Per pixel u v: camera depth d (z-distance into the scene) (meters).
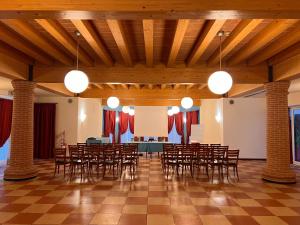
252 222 3.62
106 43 5.27
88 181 6.09
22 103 6.32
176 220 3.67
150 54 5.29
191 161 6.78
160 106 12.70
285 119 6.19
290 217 3.83
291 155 9.42
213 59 6.01
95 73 6.67
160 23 4.14
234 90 9.74
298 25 4.16
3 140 8.97
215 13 2.80
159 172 7.31
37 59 5.95
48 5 2.74
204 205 4.36
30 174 6.34
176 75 6.64
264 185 5.82
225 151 6.70
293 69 5.43
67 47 4.89
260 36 4.57
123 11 2.75
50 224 3.50
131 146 7.26
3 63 5.34
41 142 10.51
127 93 10.76
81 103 10.98
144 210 4.08
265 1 2.70
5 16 2.90
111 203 4.43
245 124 10.42
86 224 3.50
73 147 6.68
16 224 3.50
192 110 14.44
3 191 5.17
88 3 2.74
